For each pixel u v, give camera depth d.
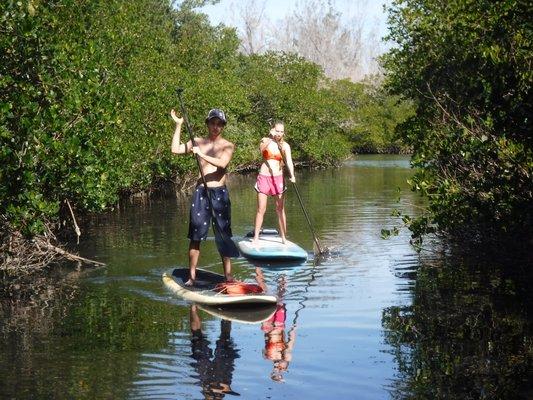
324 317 6.81
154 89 18.98
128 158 15.53
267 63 40.53
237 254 8.22
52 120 8.48
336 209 16.58
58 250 9.84
